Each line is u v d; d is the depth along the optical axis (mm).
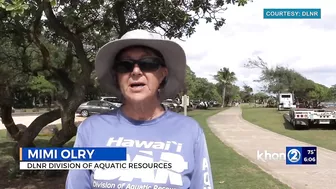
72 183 1949
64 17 6055
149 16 7605
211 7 7367
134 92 1987
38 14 6492
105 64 2145
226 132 18516
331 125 19938
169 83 2211
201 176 1918
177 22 7492
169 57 2102
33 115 34812
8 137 14766
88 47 9195
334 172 8656
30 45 8664
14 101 8391
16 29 7410
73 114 7500
